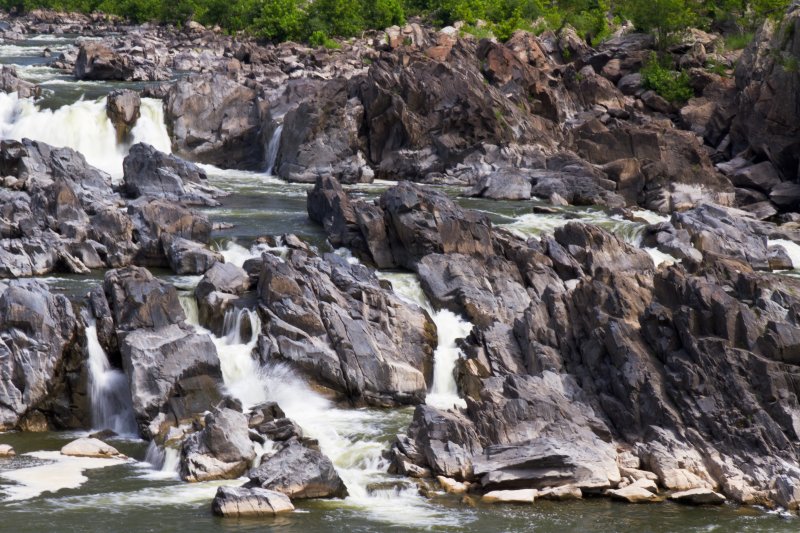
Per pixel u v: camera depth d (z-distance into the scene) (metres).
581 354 91.44
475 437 79.25
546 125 172.88
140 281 90.44
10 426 84.38
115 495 72.31
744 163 159.38
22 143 125.12
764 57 167.50
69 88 180.62
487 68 178.50
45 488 73.00
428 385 95.94
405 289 105.50
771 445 80.19
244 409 86.31
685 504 75.31
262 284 94.88
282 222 122.62
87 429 86.19
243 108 167.12
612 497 75.62
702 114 177.50
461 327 101.44
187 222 110.44
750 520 72.56
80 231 108.06
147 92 172.00
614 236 112.94
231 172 159.50
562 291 98.94
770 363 83.56
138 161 130.75
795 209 151.12
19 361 85.38
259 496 70.50
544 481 76.00
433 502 73.44
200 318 96.38
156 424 83.25
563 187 147.38
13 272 101.56
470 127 160.50
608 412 85.94
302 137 154.25
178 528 67.25
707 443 80.94
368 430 84.06
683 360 85.44
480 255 109.94
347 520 69.69
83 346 87.38
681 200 150.62
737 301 88.62
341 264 102.38
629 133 155.25
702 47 194.62
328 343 92.06
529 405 81.06
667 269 93.62
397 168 159.12
